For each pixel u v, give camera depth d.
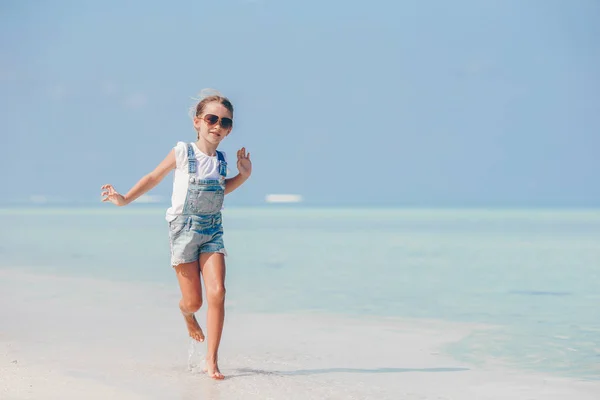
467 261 12.12
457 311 7.02
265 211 49.69
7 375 4.34
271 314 6.83
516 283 9.22
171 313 6.77
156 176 4.52
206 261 4.50
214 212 4.55
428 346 5.41
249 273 10.21
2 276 9.61
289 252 13.81
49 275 9.76
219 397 3.92
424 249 14.65
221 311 4.40
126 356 4.93
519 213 44.03
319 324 6.30
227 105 4.63
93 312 6.79
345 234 20.14
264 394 4.00
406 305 7.39
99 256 12.66
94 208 57.16
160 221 29.12
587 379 4.43
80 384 4.15
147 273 10.02
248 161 4.73
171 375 4.41
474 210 53.84
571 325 6.26
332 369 4.66
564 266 11.35
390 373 4.57
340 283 9.12
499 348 5.33
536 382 4.36
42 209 53.16
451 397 4.01
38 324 6.15
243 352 5.18
